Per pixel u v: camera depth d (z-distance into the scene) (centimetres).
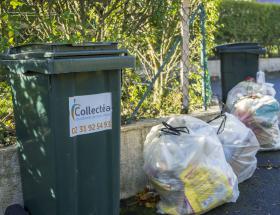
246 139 398
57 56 246
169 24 472
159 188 335
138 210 351
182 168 324
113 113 280
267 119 488
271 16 1470
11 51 287
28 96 270
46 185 269
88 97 265
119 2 408
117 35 417
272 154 496
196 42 500
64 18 371
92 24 411
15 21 357
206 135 342
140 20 432
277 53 1548
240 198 373
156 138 346
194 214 332
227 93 554
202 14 477
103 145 278
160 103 449
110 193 287
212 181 333
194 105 476
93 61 258
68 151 261
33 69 252
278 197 376
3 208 301
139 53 482
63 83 252
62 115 255
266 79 1262
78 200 272
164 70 480
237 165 395
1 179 298
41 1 375
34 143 273
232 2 1300
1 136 324
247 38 1383
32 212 294
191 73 485
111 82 276
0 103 358
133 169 373
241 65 548
